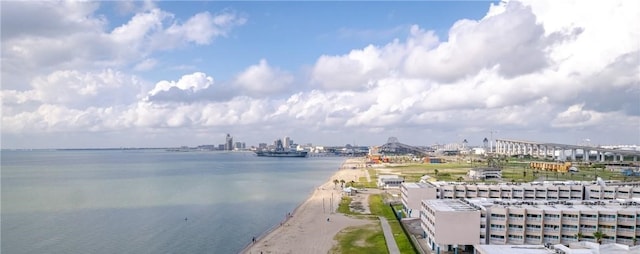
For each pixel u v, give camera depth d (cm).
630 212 13962
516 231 14162
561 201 15850
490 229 14200
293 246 15750
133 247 16188
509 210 14200
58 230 18925
